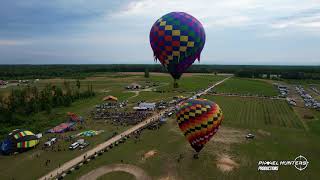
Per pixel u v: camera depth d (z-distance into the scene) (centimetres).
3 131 6291
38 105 8569
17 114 7656
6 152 4878
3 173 4128
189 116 4378
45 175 4028
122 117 7619
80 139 5503
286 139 5678
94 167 4300
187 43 4228
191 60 4456
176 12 4438
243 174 4028
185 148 5094
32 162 4538
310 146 5262
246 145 5281
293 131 6281
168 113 7975
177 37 4191
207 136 4378
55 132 6294
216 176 3956
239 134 6012
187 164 4375
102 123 7050
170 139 5634
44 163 4478
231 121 7169
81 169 4234
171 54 4341
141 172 4103
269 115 7988
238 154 4806
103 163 4444
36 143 5300
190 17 4366
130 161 4512
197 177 3925
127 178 3925
